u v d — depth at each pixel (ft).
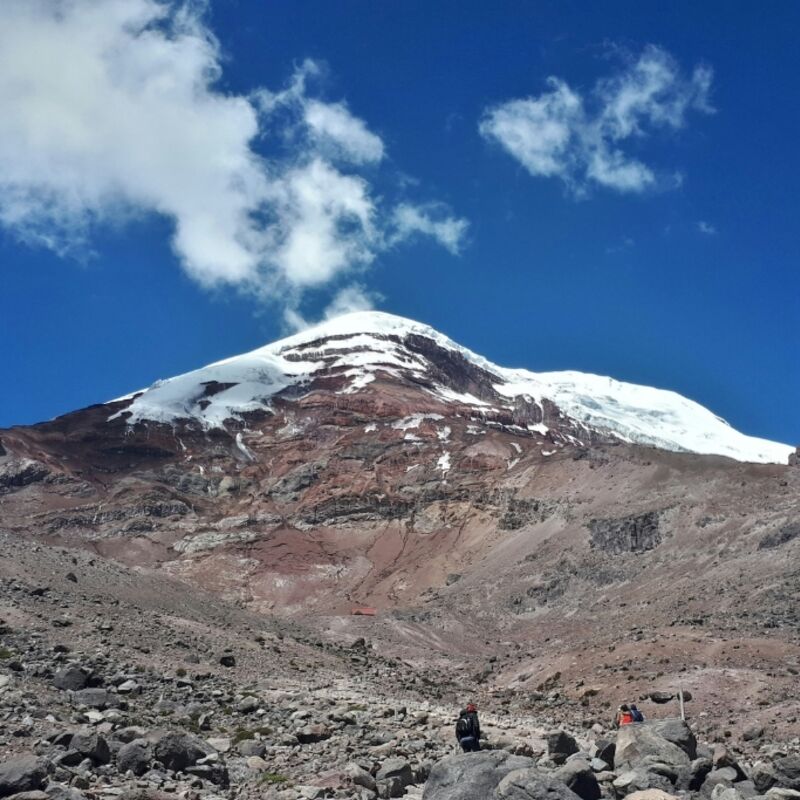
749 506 528.22
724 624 295.89
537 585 524.52
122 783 81.87
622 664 249.34
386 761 96.84
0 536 240.73
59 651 152.05
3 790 73.05
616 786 84.64
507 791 72.43
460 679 283.38
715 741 163.53
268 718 128.47
